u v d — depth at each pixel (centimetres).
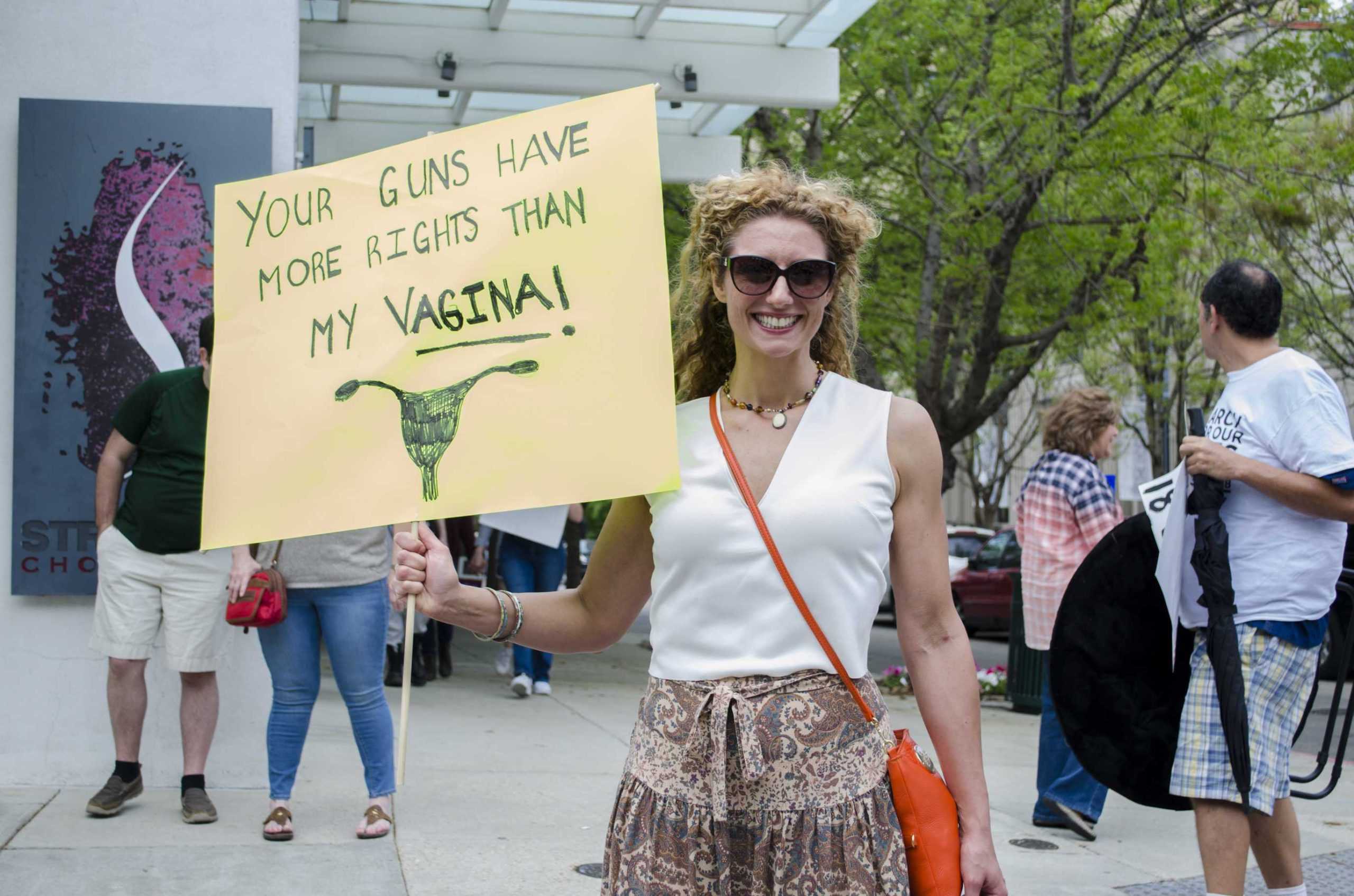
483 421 228
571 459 221
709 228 220
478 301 234
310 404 242
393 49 940
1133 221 1247
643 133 228
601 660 1241
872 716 208
